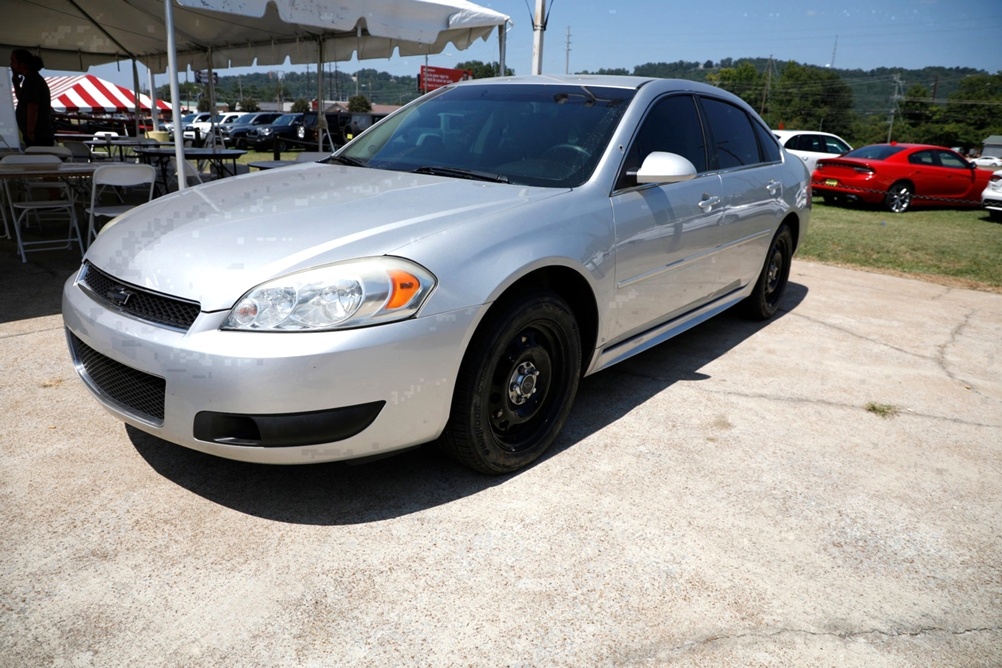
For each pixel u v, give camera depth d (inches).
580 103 129.0
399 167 124.3
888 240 355.6
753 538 91.2
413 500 95.7
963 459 116.6
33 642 68.4
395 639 71.0
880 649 73.2
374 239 86.6
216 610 73.8
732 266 156.9
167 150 286.2
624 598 78.5
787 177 180.5
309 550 84.1
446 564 82.7
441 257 86.8
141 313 85.8
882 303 222.4
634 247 116.4
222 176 390.9
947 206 562.6
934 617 78.4
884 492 104.8
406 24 237.8
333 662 67.8
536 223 99.3
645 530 91.4
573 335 106.1
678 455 112.5
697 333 180.5
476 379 91.6
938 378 154.2
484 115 132.3
